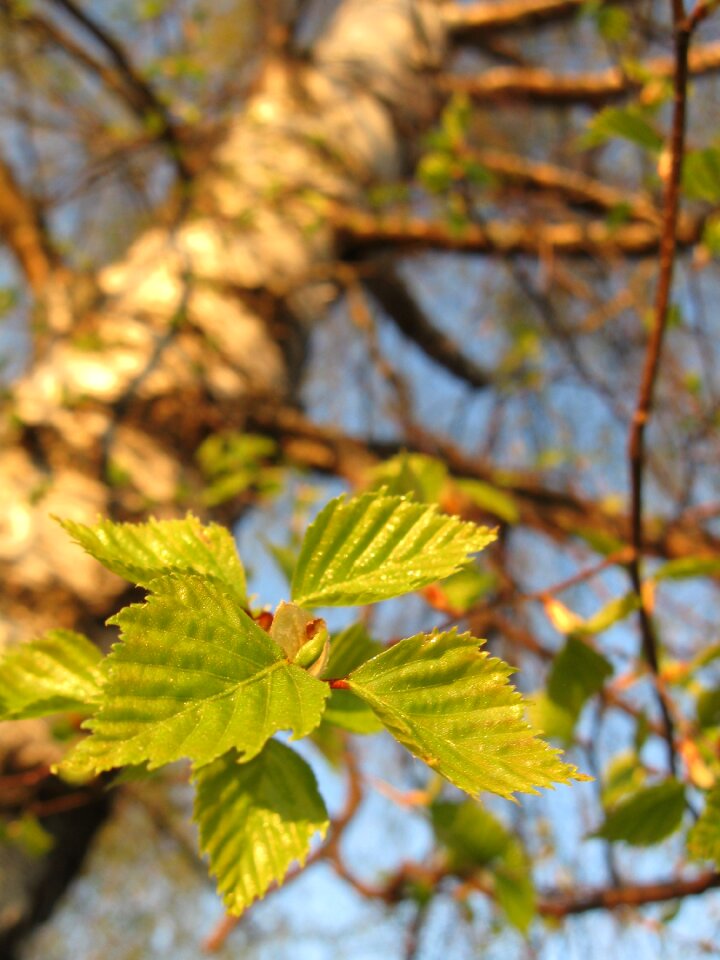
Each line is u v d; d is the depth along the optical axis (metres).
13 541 0.52
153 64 0.83
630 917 0.52
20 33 0.91
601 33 0.60
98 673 0.17
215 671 0.12
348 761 0.49
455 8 1.28
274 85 0.98
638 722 0.31
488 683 0.13
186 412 0.65
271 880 0.14
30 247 0.89
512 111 1.23
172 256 0.75
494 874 0.39
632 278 0.93
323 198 0.84
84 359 0.64
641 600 0.28
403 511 0.16
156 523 0.17
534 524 0.78
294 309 0.79
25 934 0.49
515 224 0.93
